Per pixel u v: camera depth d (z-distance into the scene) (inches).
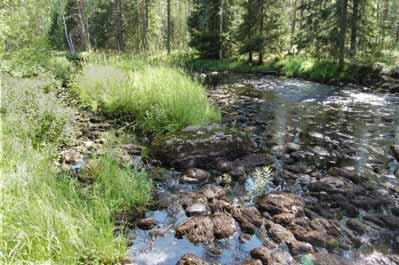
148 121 261.4
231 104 386.3
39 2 359.9
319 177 181.5
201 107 276.8
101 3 1409.9
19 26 300.0
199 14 1015.6
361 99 424.5
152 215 140.3
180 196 157.0
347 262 111.0
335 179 173.0
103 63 415.5
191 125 230.8
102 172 163.2
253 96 442.9
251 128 281.9
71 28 1422.2
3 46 279.0
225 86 535.5
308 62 668.7
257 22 830.5
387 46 729.0
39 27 357.7
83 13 1359.5
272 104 389.7
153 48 522.9
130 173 162.6
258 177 167.0
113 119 292.7
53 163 178.9
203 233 125.7
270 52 826.8
